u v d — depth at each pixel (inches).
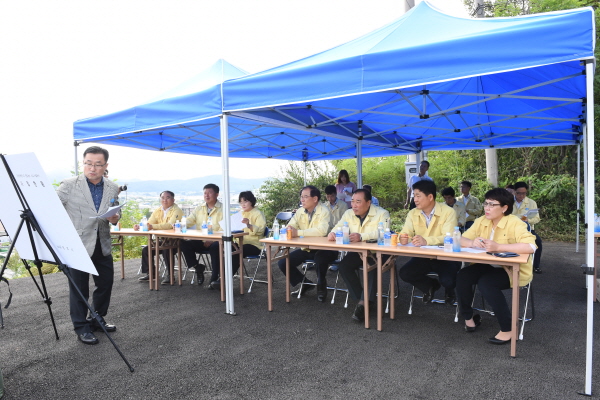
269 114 192.7
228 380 112.4
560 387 104.8
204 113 175.9
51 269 307.7
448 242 133.9
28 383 111.9
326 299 192.9
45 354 131.5
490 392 103.1
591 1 402.6
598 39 357.1
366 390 105.5
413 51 125.1
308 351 131.6
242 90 163.2
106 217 130.2
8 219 118.9
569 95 198.5
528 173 455.8
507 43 110.6
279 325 157.2
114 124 210.7
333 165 546.6
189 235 199.0
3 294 210.7
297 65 161.2
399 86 127.6
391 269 160.7
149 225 228.2
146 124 195.9
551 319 158.7
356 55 135.2
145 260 236.4
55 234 110.6
